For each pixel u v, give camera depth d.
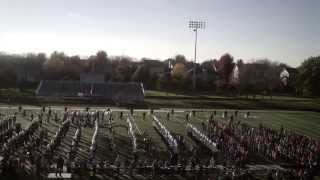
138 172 56.22
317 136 88.88
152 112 109.81
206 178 54.78
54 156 61.47
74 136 74.56
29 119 93.06
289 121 109.12
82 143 71.25
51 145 62.78
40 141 67.19
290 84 192.12
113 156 63.84
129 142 73.69
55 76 193.88
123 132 82.69
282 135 82.88
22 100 126.00
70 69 198.75
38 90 139.88
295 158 66.75
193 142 76.00
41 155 58.62
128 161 60.16
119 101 130.75
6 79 163.75
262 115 118.62
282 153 68.25
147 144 69.62
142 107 124.31
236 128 88.62
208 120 102.06
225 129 84.69
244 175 55.09
